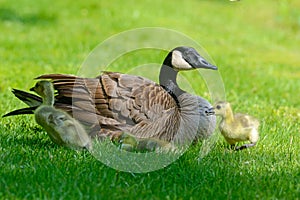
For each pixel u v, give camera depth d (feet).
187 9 115.75
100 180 28.58
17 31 90.53
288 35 105.19
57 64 67.21
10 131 37.42
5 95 50.70
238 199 27.61
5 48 77.05
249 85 62.80
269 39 100.42
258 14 116.37
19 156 31.94
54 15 102.78
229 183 29.32
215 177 30.35
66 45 80.89
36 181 28.27
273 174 31.40
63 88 34.68
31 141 35.58
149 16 104.78
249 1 122.11
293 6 116.78
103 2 113.29
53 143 35.01
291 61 84.48
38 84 34.53
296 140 39.32
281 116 47.85
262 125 42.45
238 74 68.69
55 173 29.40
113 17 102.37
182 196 27.50
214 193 28.12
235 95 56.03
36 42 82.38
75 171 29.86
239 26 107.24
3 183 27.91
